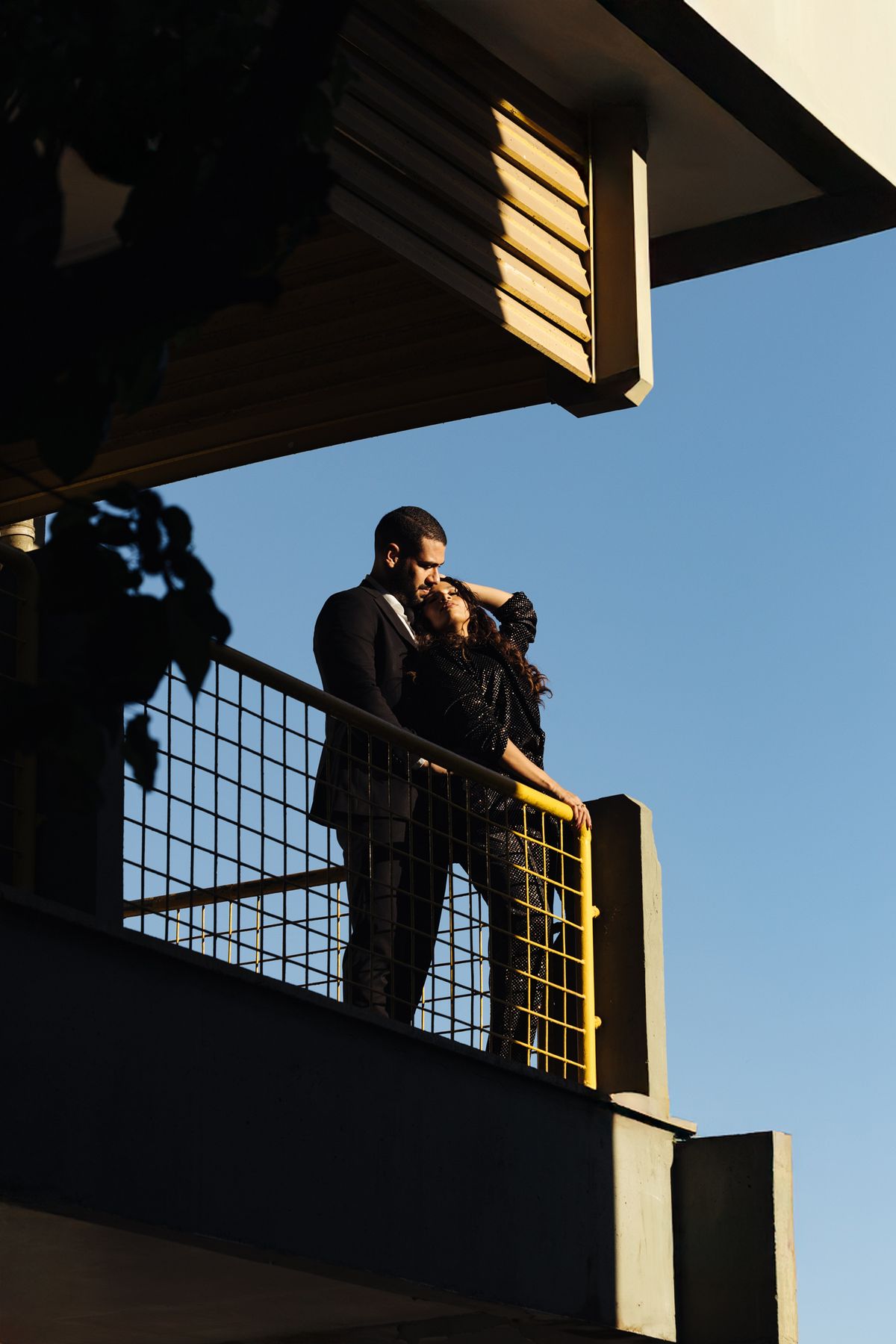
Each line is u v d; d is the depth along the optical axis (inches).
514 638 381.7
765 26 362.6
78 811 113.7
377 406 369.7
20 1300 354.0
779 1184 372.5
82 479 393.4
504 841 349.7
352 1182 298.4
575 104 368.2
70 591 113.5
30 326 98.3
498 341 361.7
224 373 382.3
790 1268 370.9
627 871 381.7
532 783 361.4
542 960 356.8
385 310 370.9
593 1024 369.1
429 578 360.5
